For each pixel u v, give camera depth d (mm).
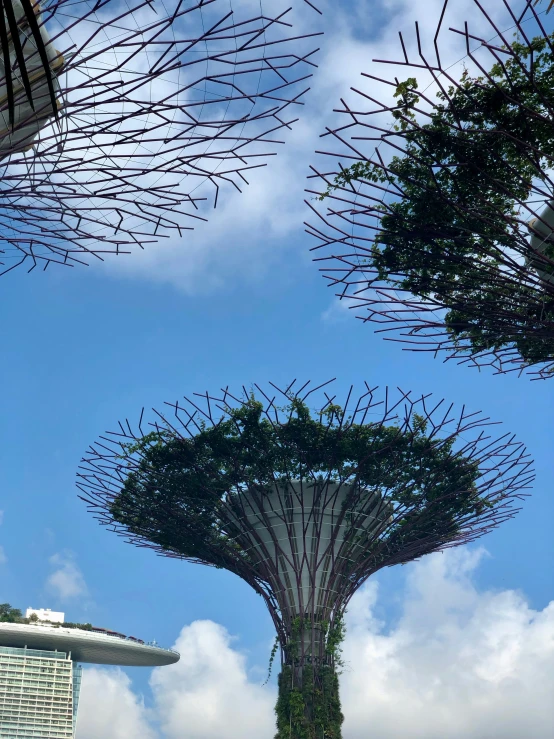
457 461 36969
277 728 34125
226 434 36906
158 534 40188
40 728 132125
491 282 17156
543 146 15844
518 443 36250
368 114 15266
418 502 38000
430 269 17828
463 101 15445
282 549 37719
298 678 35094
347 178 16688
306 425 36500
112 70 12391
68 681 137000
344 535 37594
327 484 37594
